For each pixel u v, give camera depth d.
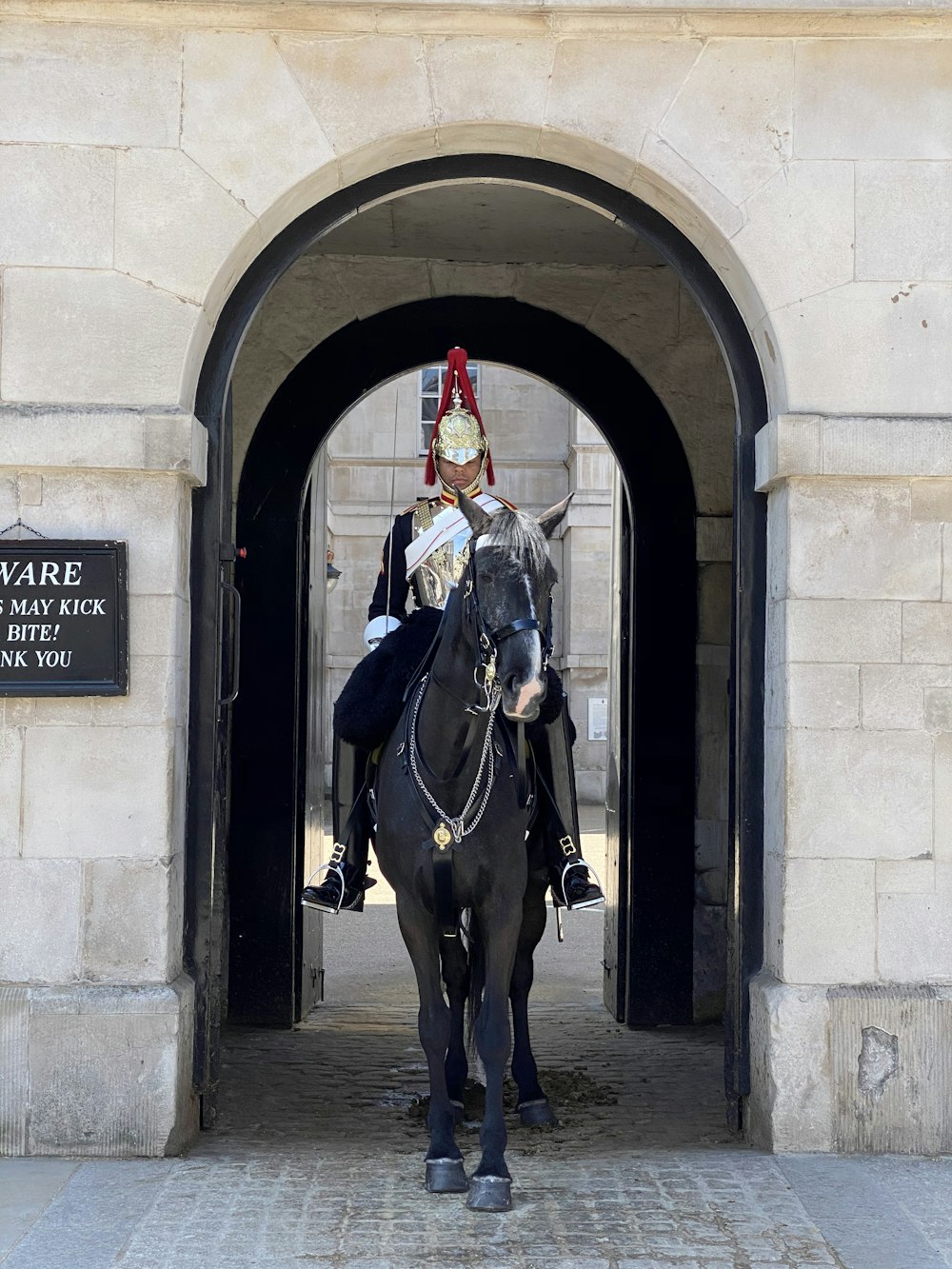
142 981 4.85
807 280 5.04
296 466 7.52
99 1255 3.85
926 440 4.93
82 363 4.93
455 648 4.36
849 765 4.95
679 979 7.48
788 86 5.06
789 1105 4.85
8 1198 4.32
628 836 7.55
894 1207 4.29
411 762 4.54
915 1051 4.85
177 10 4.92
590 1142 5.12
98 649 4.84
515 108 5.03
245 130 4.98
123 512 4.92
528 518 4.19
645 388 7.60
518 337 7.60
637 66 5.06
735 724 5.31
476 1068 6.39
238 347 5.27
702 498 7.58
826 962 4.91
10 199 4.93
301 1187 4.45
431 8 4.94
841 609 4.98
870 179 5.05
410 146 5.16
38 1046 4.76
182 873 5.08
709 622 7.60
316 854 8.28
